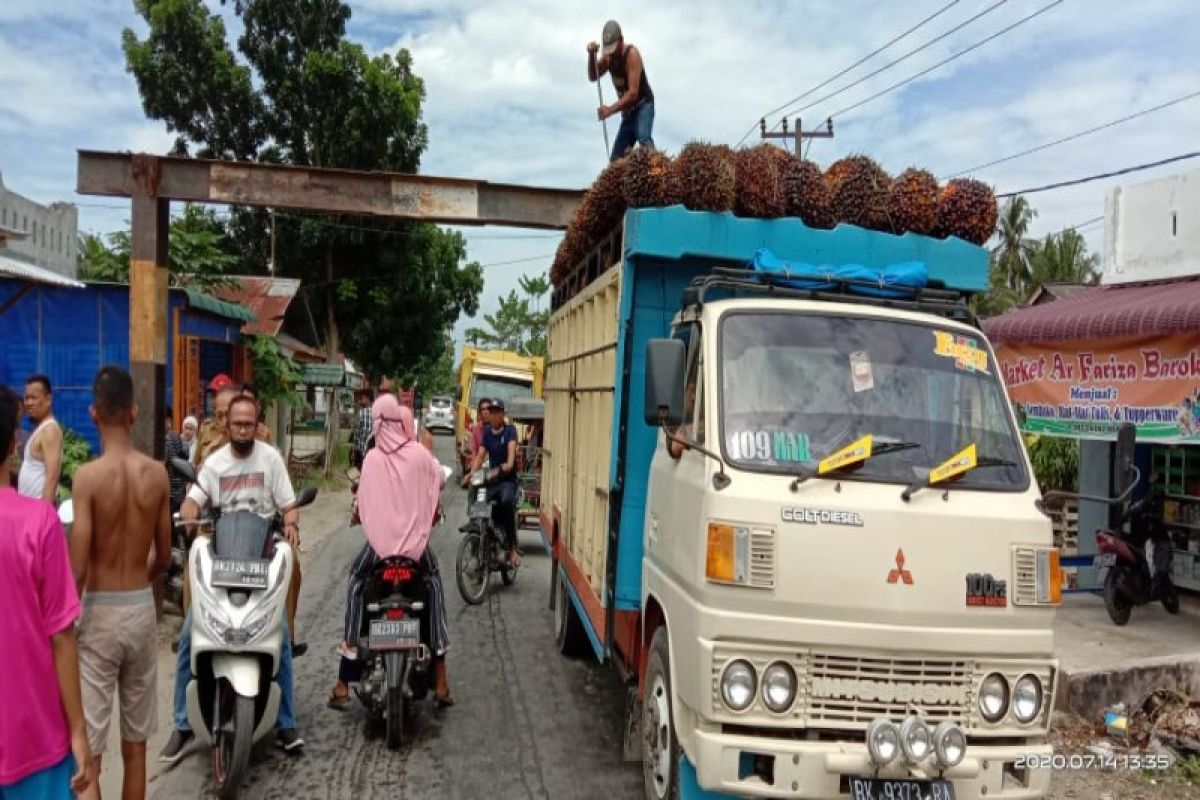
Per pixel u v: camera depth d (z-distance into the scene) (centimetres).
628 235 505
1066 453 1130
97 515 406
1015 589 379
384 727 603
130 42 2288
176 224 1888
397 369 2667
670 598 419
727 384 415
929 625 367
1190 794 528
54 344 1373
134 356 861
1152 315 798
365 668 589
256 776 524
